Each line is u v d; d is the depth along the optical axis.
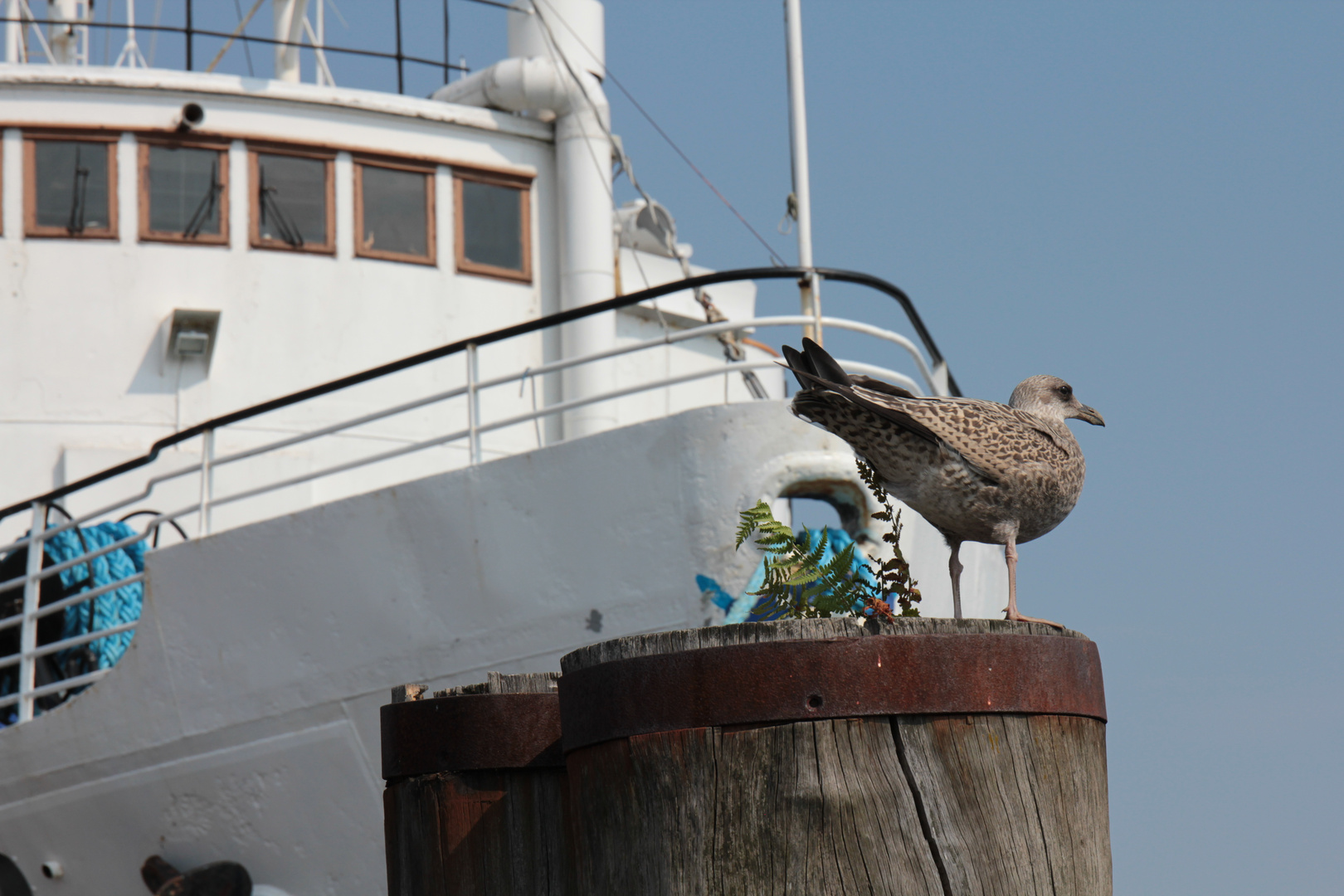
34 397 17.69
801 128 17.67
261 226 18.38
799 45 17.89
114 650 15.75
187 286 18.11
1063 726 4.97
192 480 17.78
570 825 5.45
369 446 18.19
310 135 18.55
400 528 12.95
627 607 12.10
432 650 12.73
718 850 4.77
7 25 22.22
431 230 18.89
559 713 6.09
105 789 14.25
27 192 18.02
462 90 19.83
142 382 17.86
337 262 18.48
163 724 13.90
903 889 4.64
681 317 21.27
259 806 13.51
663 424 12.13
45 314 17.86
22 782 14.76
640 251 21.11
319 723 13.18
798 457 11.98
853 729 4.77
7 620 14.91
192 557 13.86
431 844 6.31
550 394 19.17
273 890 13.50
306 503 17.88
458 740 6.34
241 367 18.06
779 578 5.88
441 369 18.66
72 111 18.14
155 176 18.25
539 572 12.42
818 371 6.30
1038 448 6.68
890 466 6.59
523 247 19.36
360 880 13.05
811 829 4.71
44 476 17.55
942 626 4.89
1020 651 4.91
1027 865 4.74
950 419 6.51
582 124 19.34
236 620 13.59
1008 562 6.65
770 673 4.82
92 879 14.55
